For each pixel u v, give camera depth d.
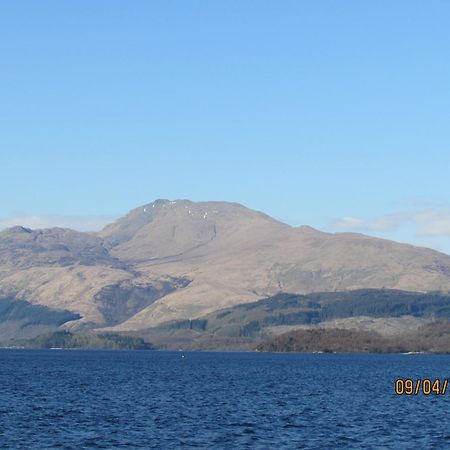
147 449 117.94
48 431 132.38
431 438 131.50
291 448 120.00
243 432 134.38
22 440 123.38
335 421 150.75
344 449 119.94
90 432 132.12
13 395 195.12
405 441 127.94
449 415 163.25
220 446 121.00
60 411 159.88
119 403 178.62
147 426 140.00
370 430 139.50
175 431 134.62
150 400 187.50
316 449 119.56
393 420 153.62
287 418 154.12
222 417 154.25
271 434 132.75
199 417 153.62
